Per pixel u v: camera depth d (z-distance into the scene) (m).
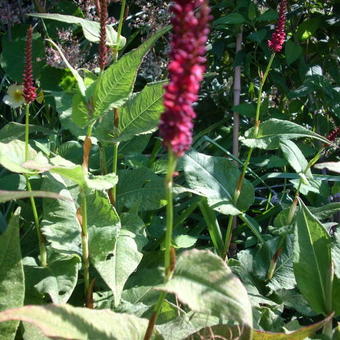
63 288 0.40
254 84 0.80
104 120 0.45
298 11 0.76
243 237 0.63
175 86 0.23
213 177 0.52
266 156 0.68
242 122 0.76
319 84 0.69
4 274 0.36
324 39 0.78
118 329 0.29
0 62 0.71
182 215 0.53
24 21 0.76
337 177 0.59
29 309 0.26
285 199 0.65
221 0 0.78
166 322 0.40
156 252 0.51
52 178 0.44
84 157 0.40
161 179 0.49
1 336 0.35
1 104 0.76
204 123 0.80
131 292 0.45
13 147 0.40
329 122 0.73
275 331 0.44
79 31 0.78
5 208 0.57
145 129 0.43
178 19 0.23
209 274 0.27
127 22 0.80
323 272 0.45
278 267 0.53
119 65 0.39
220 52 0.74
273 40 0.47
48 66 0.70
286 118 0.72
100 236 0.41
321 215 0.51
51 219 0.43
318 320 0.54
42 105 0.75
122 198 0.49
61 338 0.26
